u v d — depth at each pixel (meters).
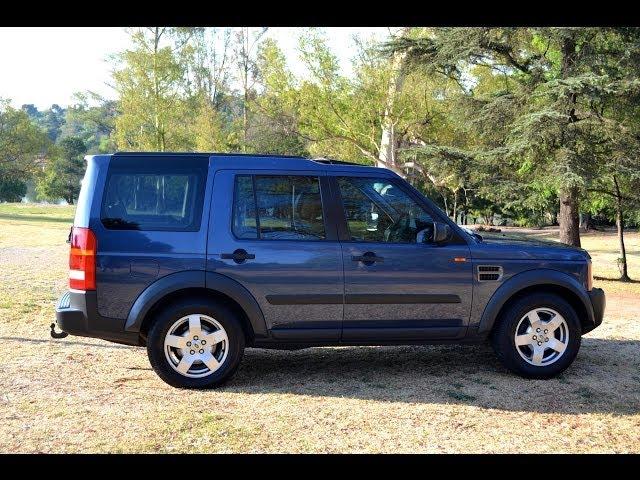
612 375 5.93
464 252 5.54
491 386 5.48
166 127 42.47
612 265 21.81
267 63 25.47
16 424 4.41
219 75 53.06
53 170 73.75
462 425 4.52
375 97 23.39
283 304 5.29
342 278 5.35
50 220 36.03
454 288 5.50
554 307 5.65
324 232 5.41
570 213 17.05
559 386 5.51
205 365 5.27
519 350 5.65
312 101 24.17
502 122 16.94
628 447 4.19
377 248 5.41
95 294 5.09
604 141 15.01
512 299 5.71
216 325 5.25
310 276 5.30
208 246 5.20
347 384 5.50
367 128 24.50
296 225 5.38
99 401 4.93
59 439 4.16
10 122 52.78
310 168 5.49
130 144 43.72
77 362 6.06
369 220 5.51
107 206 5.18
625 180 15.89
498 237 6.06
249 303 5.23
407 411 4.80
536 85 16.53
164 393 5.15
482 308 5.56
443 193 25.39
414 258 5.44
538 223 26.31
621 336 7.90
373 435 4.30
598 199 17.06
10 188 75.19
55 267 13.75
